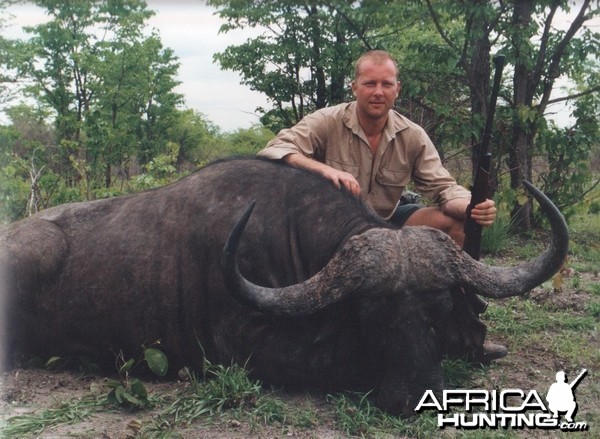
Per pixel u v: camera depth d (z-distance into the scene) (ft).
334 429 13.17
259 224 15.37
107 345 16.55
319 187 15.69
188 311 15.74
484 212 15.87
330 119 17.39
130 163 57.00
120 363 16.56
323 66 48.75
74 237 17.08
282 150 16.71
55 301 16.75
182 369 15.89
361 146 17.33
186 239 15.88
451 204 16.96
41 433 12.90
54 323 16.83
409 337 13.17
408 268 13.19
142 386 13.97
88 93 93.20
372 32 51.55
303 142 17.20
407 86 39.32
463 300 14.87
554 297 23.81
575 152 39.63
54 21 89.20
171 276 15.87
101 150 41.50
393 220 18.20
